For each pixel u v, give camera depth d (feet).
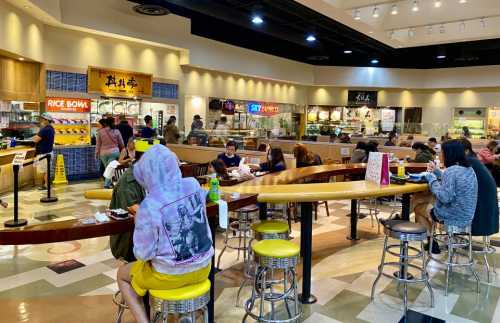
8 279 11.50
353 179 22.84
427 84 50.21
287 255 8.09
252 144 30.50
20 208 19.36
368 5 22.40
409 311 10.00
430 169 13.12
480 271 12.95
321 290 11.18
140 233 6.10
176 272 6.23
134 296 6.95
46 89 25.75
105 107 29.63
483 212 11.61
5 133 24.72
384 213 20.95
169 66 33.63
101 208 19.60
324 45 41.29
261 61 42.70
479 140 37.83
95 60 28.19
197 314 9.04
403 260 11.34
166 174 6.39
